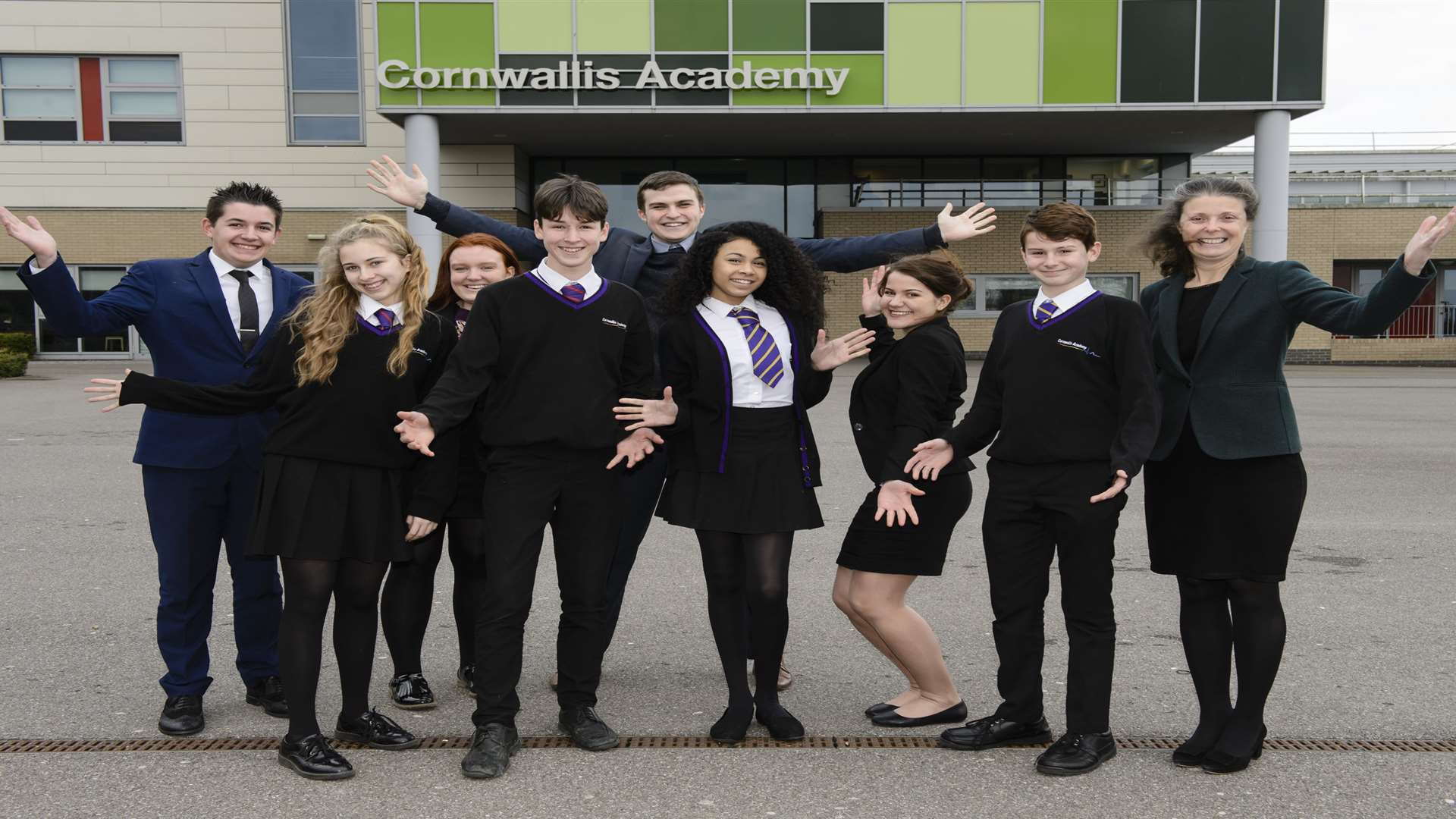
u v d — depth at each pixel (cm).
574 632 354
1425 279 292
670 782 321
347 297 336
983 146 2489
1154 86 2114
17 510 752
